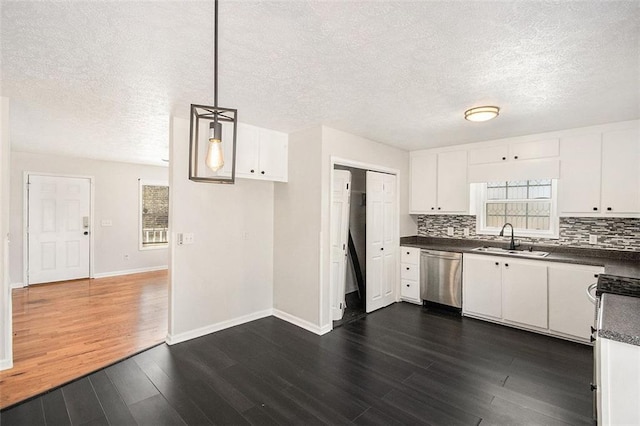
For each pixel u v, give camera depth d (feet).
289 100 8.65
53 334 10.98
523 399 7.25
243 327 11.73
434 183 14.82
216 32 4.42
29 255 17.29
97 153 16.99
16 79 7.32
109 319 12.45
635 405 4.17
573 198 11.21
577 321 10.23
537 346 10.07
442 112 9.60
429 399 7.28
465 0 4.50
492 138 12.82
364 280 15.80
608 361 4.33
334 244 12.55
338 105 9.04
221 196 11.42
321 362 9.05
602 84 7.43
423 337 10.85
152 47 5.89
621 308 5.39
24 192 16.99
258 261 12.66
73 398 7.31
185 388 7.73
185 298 10.50
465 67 6.64
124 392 7.55
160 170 21.91
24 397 7.32
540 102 8.66
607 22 5.00
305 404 7.11
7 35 5.45
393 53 6.07
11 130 11.97
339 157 11.80
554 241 12.45
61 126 11.34
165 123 10.93
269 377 8.23
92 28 5.25
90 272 19.15
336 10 4.74
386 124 10.93
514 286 11.58
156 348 9.91
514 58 6.24
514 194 13.61
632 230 10.84
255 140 11.30
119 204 20.20
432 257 13.92
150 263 21.59
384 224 14.24
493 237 14.07
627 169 10.22
